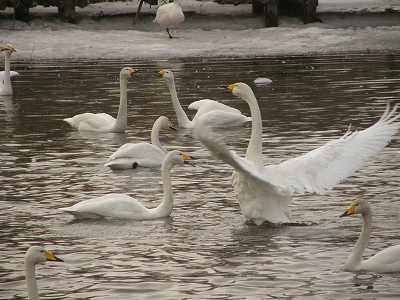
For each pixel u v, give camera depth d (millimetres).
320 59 31094
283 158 16219
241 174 12445
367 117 20109
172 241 11875
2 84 26547
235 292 9945
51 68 30391
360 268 10555
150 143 18141
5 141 18891
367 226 10586
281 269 10672
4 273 10695
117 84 26703
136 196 14203
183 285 10211
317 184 12031
